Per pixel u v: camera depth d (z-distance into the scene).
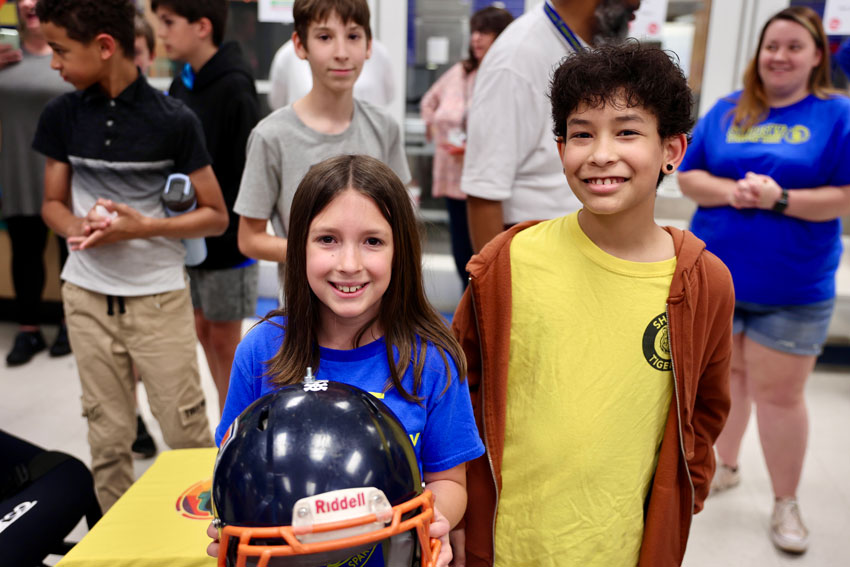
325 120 1.64
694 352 1.03
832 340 3.31
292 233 0.90
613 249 1.03
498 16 3.03
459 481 0.99
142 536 1.12
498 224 1.62
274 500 0.67
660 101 0.91
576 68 0.95
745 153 1.92
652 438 1.06
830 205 1.79
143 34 2.48
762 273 1.89
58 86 2.94
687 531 1.09
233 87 2.09
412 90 3.77
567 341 1.05
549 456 1.07
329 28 1.51
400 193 0.90
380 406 0.79
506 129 1.55
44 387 2.96
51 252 3.60
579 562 1.08
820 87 1.86
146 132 1.67
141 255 1.72
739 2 3.29
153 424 2.66
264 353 0.97
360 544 0.66
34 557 1.24
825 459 2.48
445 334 0.99
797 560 1.95
